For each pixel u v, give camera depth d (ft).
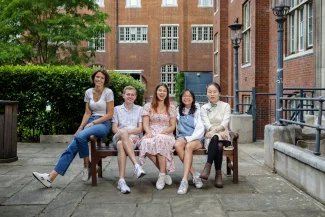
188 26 118.52
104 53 118.52
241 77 58.80
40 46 67.72
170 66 119.75
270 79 48.65
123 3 118.93
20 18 62.13
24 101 36.29
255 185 19.80
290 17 42.52
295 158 19.39
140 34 119.14
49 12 67.05
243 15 58.90
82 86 36.04
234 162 20.12
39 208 16.21
